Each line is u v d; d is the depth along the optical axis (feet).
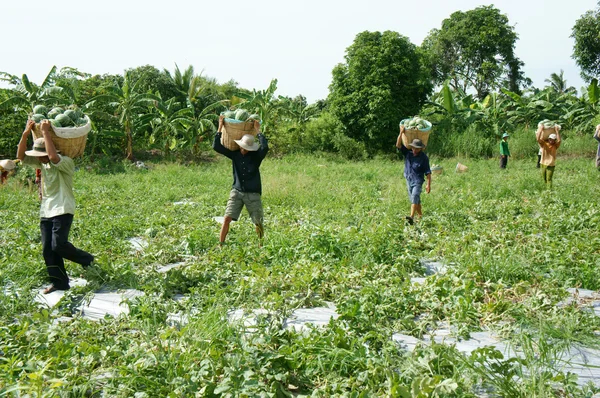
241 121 22.68
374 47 95.25
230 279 18.60
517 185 44.39
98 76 102.37
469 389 9.96
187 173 66.74
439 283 16.25
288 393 10.34
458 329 13.57
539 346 11.68
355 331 13.16
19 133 75.61
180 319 14.51
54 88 75.72
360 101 96.02
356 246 21.61
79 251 18.61
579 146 87.56
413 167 29.71
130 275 18.86
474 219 29.76
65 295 16.84
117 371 11.08
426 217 30.22
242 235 25.26
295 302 15.67
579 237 23.15
